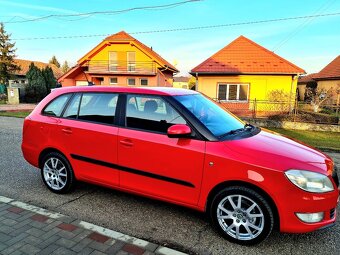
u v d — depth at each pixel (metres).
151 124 3.45
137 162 3.45
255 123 13.37
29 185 4.55
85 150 3.85
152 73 28.22
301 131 12.06
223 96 18.34
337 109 13.90
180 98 3.55
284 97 16.52
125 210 3.71
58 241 2.85
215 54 18.97
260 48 18.84
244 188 2.89
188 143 3.14
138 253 2.69
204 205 3.12
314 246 2.97
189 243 2.98
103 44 28.61
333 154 7.80
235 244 2.99
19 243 2.80
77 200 4.00
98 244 2.82
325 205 2.77
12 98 29.45
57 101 4.29
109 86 3.95
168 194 3.31
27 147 4.43
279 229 2.84
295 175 2.73
